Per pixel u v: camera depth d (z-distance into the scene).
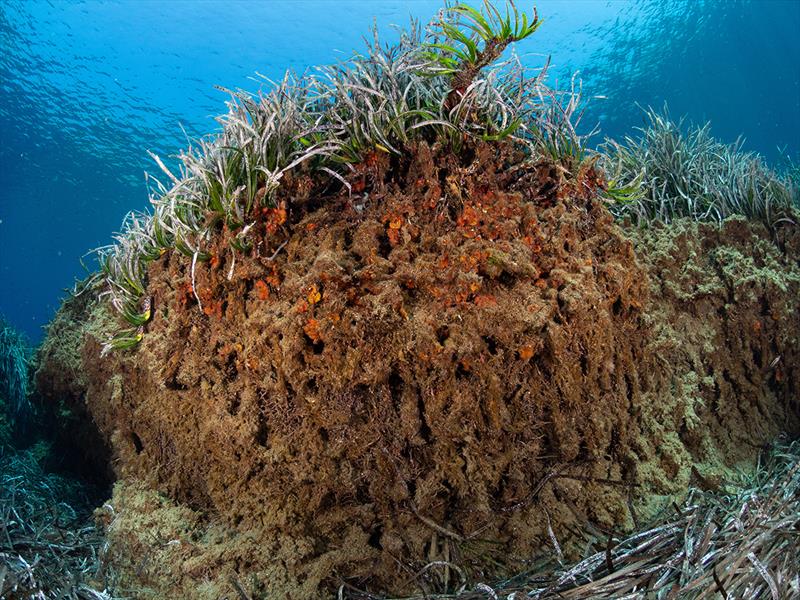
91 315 3.30
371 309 1.89
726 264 2.97
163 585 2.16
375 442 2.03
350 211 2.11
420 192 2.08
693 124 3.89
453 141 2.11
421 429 2.03
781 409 2.92
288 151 2.20
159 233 2.44
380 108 2.05
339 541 2.11
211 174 2.18
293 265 2.06
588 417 2.08
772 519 1.87
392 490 2.06
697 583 1.65
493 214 2.06
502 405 1.98
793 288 2.94
